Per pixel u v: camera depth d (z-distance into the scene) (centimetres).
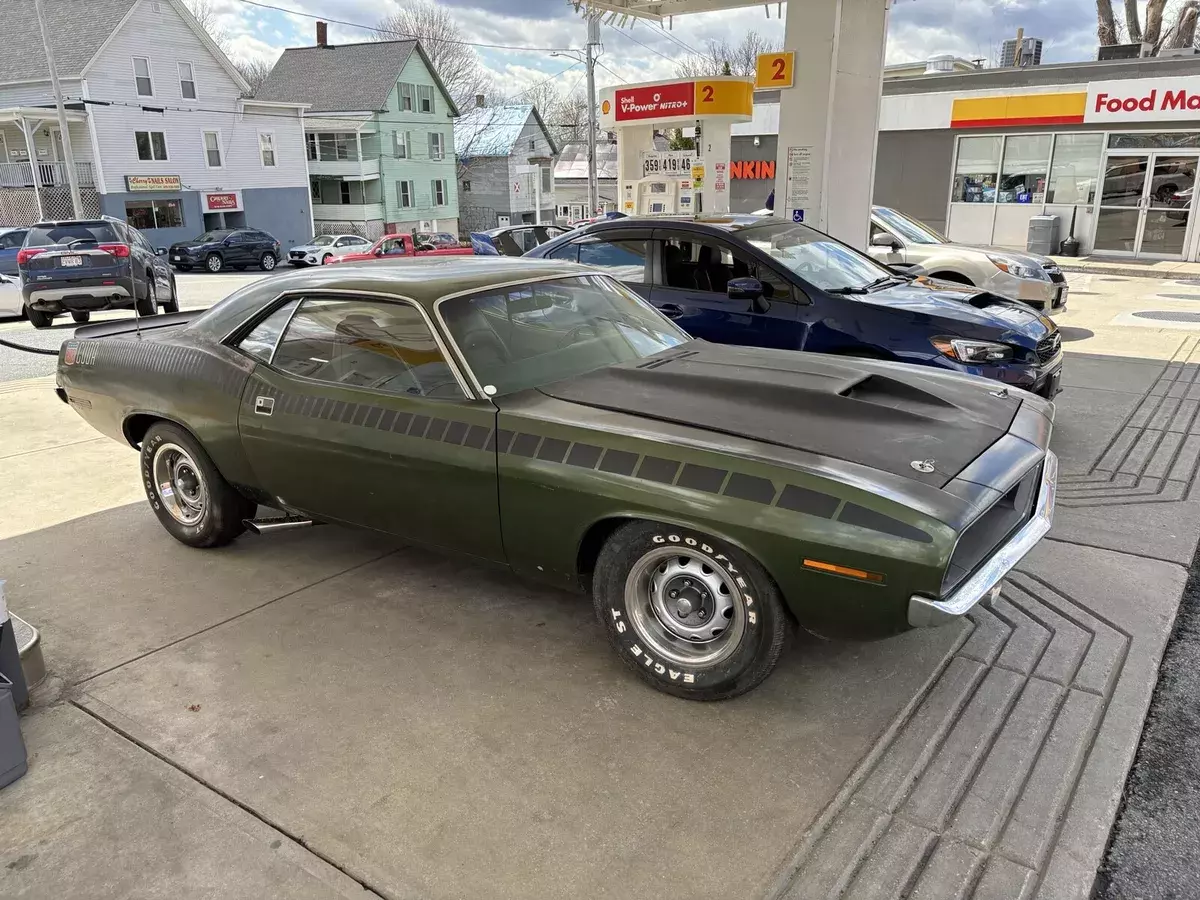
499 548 344
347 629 375
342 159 4719
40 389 885
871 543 263
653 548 307
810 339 568
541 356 377
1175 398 725
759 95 2309
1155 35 3080
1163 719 305
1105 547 439
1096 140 1855
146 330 501
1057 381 589
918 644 352
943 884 230
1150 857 243
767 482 282
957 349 529
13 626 337
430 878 237
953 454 300
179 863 244
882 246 1112
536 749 291
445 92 5134
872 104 1077
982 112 1950
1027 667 334
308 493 397
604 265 661
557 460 316
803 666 338
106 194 3475
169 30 3612
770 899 227
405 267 420
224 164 3934
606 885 233
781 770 278
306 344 398
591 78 3469
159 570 440
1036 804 260
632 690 326
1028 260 1029
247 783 277
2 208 3312
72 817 263
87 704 322
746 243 603
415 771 281
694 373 368
